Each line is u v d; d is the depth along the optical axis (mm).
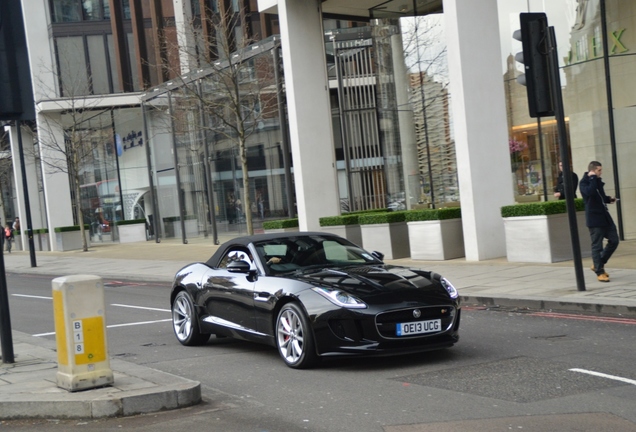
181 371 9031
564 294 11914
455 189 22203
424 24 22750
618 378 7117
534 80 12297
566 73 20219
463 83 17797
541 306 11641
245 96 30047
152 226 45719
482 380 7422
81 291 7266
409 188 23891
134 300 17641
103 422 6645
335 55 26891
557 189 17688
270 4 23719
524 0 20625
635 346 8508
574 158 20094
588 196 12703
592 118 19688
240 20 33656
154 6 38406
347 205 28188
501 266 16453
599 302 10859
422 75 22953
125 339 11891
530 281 13820
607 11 19188
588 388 6844
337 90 27422
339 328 8188
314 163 23234
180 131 36031
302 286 8617
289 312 8656
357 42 26922
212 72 29281
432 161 22906
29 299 19797
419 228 19297
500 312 11742
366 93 26812
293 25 23062
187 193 36688
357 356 8148
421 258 19328
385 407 6664
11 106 9344
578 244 12055
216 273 10203
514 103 20938
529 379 7324
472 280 14797
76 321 7223
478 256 17828
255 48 28828
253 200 30969
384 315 8086
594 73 19625
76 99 42406
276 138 28969
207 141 33594
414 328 8172
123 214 47188
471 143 17844
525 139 20828
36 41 45000
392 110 24188
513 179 21156
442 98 22328
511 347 8992
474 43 17922
